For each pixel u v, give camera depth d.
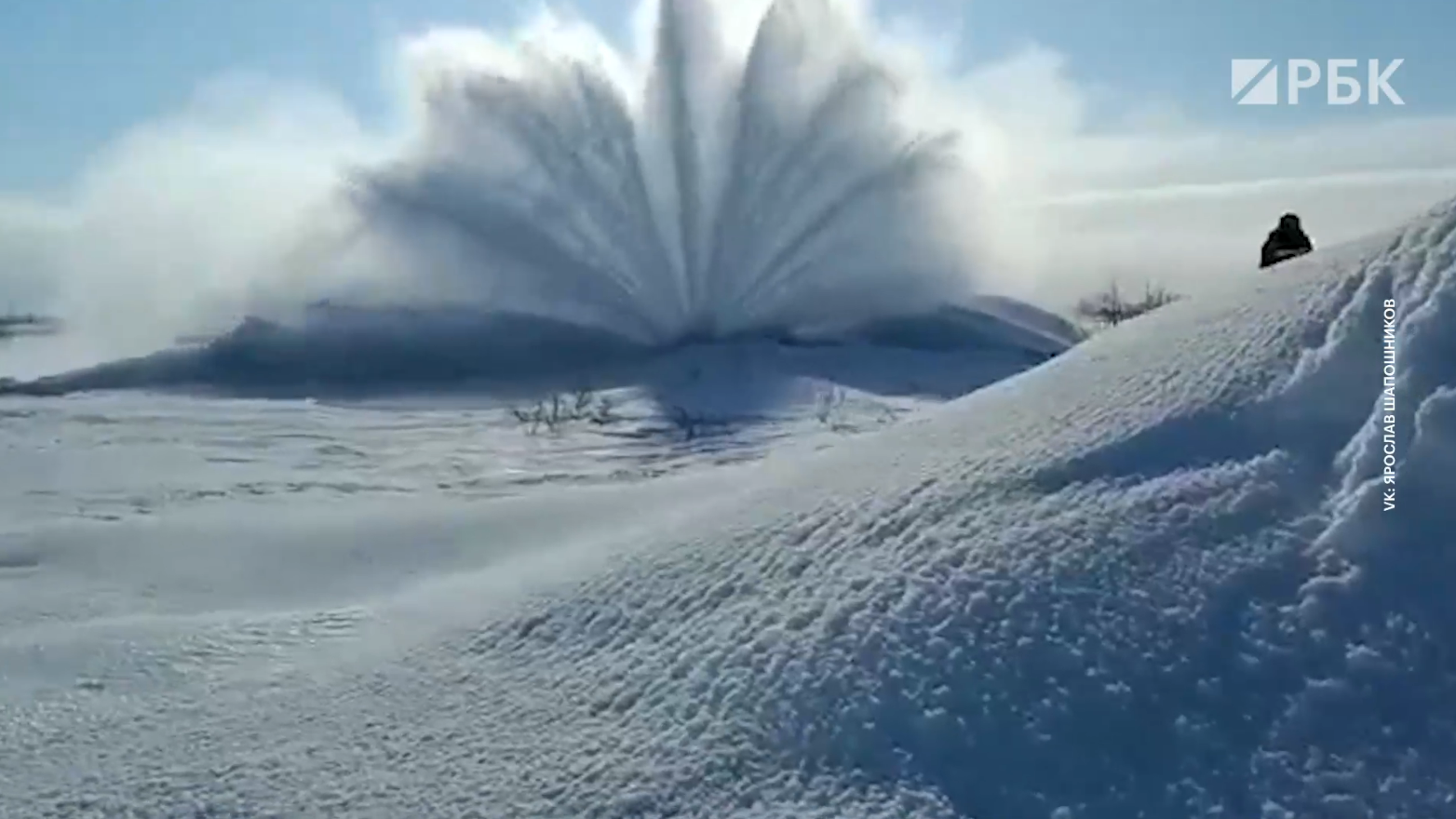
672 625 5.79
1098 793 4.11
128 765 5.44
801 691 4.85
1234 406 5.49
